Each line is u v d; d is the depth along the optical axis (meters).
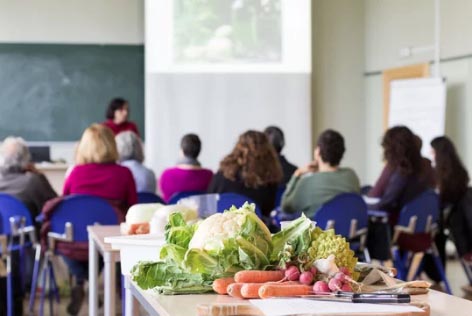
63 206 4.59
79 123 9.21
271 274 1.75
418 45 8.70
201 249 1.80
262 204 4.78
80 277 4.87
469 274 5.75
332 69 9.91
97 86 9.25
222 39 9.32
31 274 5.19
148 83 9.20
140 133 9.34
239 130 9.37
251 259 1.79
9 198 4.80
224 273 1.80
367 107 9.93
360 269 1.93
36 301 5.77
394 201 5.21
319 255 1.77
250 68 9.36
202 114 9.30
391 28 9.28
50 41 9.16
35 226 5.07
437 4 8.24
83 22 9.22
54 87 9.16
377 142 9.73
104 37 9.27
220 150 9.34
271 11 9.38
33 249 5.16
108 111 8.20
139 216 3.09
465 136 7.93
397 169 5.24
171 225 1.98
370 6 9.77
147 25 9.16
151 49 9.17
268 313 1.46
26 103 9.10
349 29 9.91
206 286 1.81
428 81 8.18
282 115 9.41
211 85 9.30
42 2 9.15
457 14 7.94
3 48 9.05
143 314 4.88
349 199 4.68
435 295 1.77
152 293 1.85
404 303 1.53
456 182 5.55
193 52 9.27
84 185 4.86
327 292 1.65
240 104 9.35
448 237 5.79
